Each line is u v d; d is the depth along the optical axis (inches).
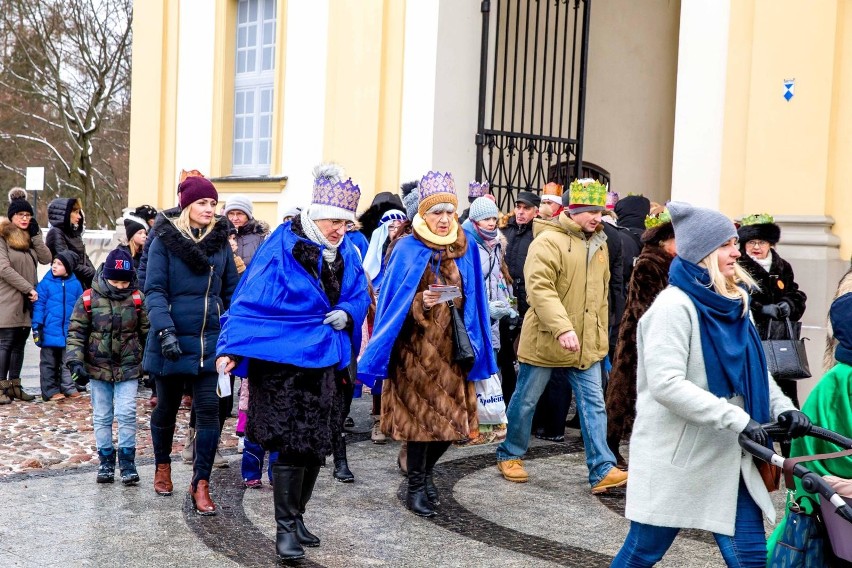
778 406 135.7
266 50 504.4
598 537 198.7
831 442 125.8
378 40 429.1
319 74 461.4
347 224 190.7
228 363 179.3
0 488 225.3
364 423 319.9
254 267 183.6
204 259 208.5
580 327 231.8
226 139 516.4
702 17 353.7
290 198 476.7
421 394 207.3
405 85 419.8
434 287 203.5
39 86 994.1
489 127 432.5
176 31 537.3
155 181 542.0
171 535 192.9
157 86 541.3
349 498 224.5
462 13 414.3
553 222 236.2
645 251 240.1
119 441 232.4
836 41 317.7
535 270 228.2
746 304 132.0
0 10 987.3
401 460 249.6
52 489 225.6
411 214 275.0
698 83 354.6
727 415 122.7
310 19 466.3
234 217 335.0
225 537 192.5
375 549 187.2
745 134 339.9
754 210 335.0
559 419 298.7
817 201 320.8
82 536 190.2
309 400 178.9
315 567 175.9
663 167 518.3
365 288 192.2
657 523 129.3
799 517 126.2
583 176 489.1
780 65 328.8
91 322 230.2
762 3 332.8
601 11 485.7
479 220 271.0
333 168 186.5
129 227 335.9
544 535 199.2
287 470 177.8
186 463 254.2
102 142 1133.7
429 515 210.2
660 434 131.2
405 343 209.2
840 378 132.8
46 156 1103.0
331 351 181.2
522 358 239.6
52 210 367.2
